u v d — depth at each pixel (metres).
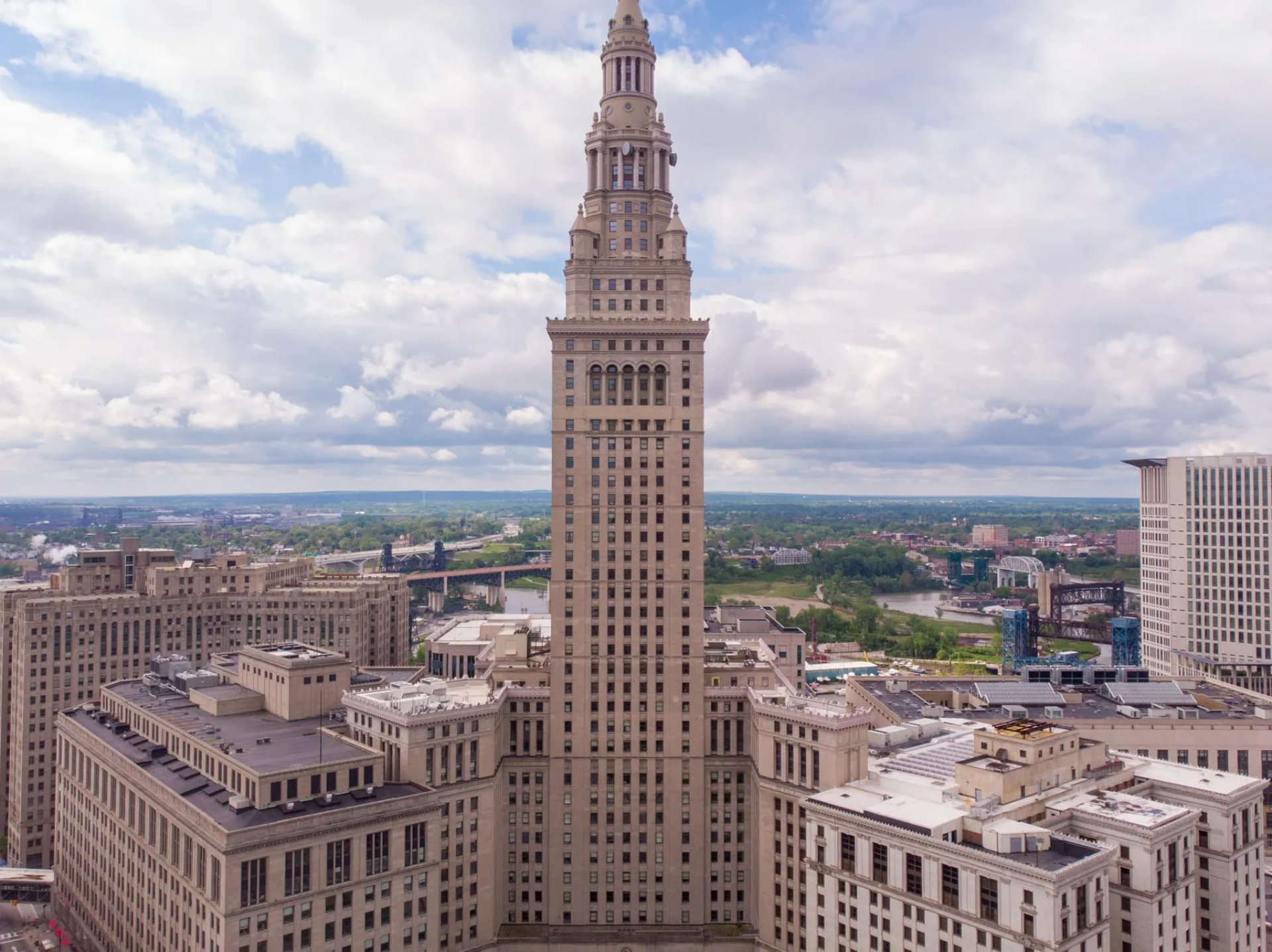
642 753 173.88
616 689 174.00
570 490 176.25
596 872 173.50
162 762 159.88
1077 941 108.62
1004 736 136.62
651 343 176.62
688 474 176.12
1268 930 158.62
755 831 172.38
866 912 127.44
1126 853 122.69
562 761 173.75
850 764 150.00
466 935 159.88
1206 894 136.25
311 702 175.00
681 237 180.12
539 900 173.38
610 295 179.88
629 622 174.62
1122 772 144.12
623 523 175.50
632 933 168.25
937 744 162.62
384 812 140.12
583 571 175.12
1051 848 115.94
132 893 156.50
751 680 182.88
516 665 184.75
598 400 176.88
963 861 115.44
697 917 172.62
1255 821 140.38
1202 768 158.25
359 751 150.88
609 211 184.00
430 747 154.88
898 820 123.88
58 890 195.25
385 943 140.25
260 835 126.81
